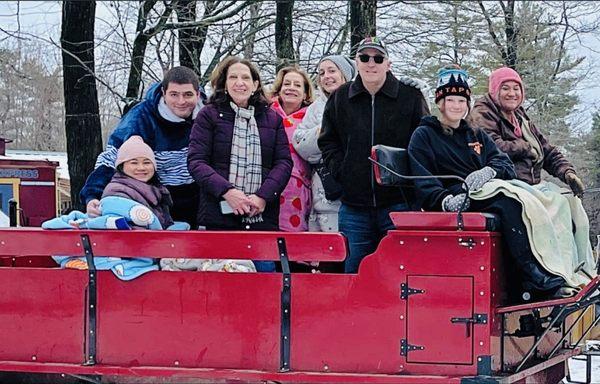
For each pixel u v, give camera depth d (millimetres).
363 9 12125
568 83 20234
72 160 10953
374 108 5102
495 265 4172
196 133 5074
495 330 4148
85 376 4766
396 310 4195
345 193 5152
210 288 4457
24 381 5102
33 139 34844
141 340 4547
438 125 4699
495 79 5543
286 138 5254
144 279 4539
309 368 4320
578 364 7488
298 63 13875
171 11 12430
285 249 4371
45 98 32406
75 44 10859
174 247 4512
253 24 14594
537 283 4230
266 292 4383
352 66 5934
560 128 20641
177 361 4496
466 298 4098
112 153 5480
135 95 12289
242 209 4895
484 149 4801
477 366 4078
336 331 4285
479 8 18516
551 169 5652
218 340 4445
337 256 4305
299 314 4336
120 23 13656
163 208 5234
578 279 4473
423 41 15805
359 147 5086
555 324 4473
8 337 4742
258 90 5207
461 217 4078
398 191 5020
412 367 4172
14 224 10562
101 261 4637
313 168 5762
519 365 4352
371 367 4234
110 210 4820
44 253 4691
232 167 5043
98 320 4609
